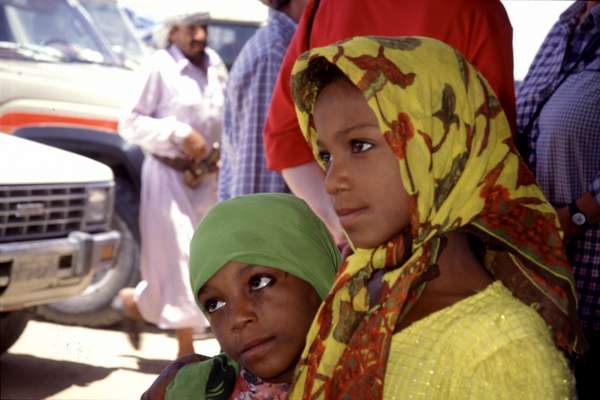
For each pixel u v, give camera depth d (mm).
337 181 1586
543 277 1580
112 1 7684
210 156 5883
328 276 1801
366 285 1603
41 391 4785
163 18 5871
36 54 6496
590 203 2795
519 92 3303
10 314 5148
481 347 1462
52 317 6398
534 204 1632
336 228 2842
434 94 1579
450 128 1586
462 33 2357
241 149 3838
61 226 5062
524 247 1598
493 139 1641
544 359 1455
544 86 3139
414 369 1496
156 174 5805
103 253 5207
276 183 3797
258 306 1725
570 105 2992
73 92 6406
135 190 6457
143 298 5711
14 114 6188
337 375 1574
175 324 5613
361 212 1580
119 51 7258
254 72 3793
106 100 6523
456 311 1514
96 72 6680
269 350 1724
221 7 11766
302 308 1752
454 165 1586
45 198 4926
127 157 6461
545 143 3045
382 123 1532
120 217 6387
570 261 2895
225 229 1752
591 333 2826
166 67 5805
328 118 1603
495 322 1479
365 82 1546
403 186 1562
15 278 4652
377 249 1607
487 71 2354
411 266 1538
